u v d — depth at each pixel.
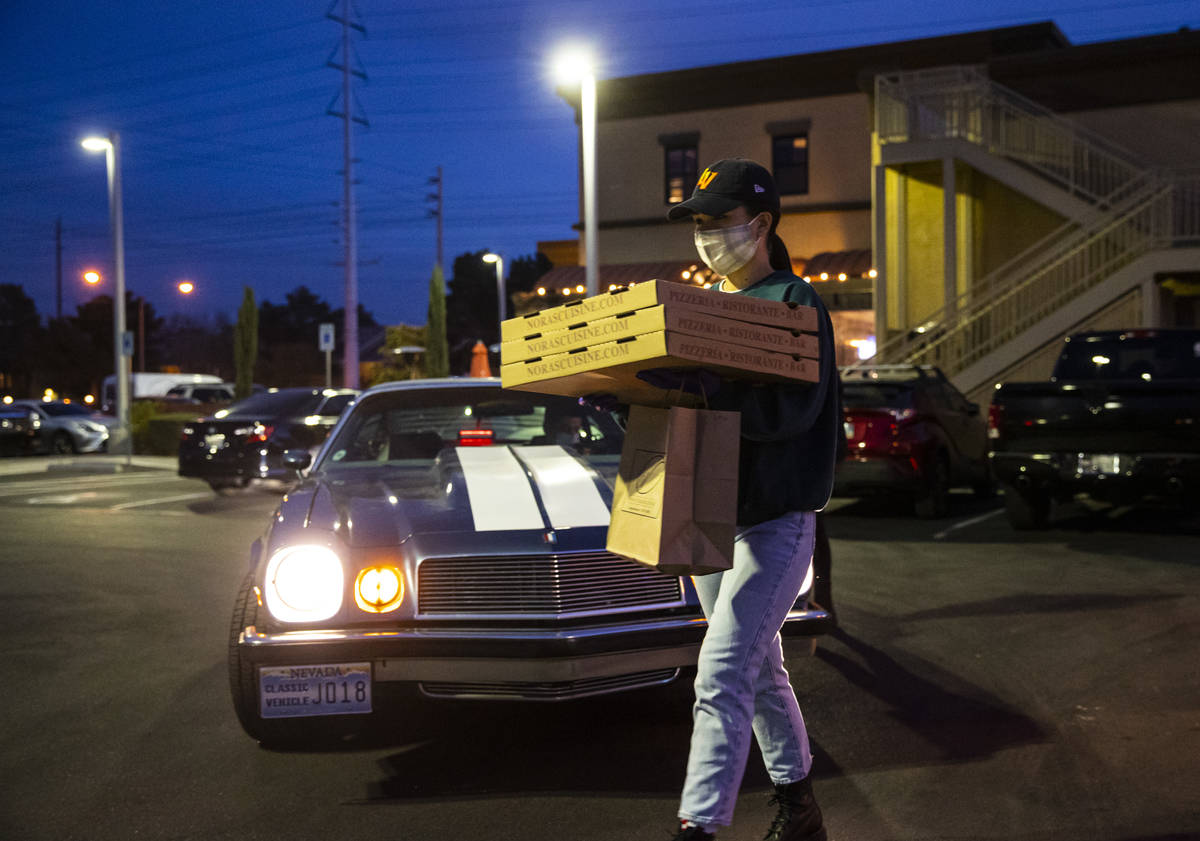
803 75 25.41
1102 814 3.39
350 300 31.14
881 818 3.40
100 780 3.84
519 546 3.92
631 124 27.16
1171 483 8.61
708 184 2.80
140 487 15.99
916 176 19.70
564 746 4.13
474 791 3.69
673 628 3.91
